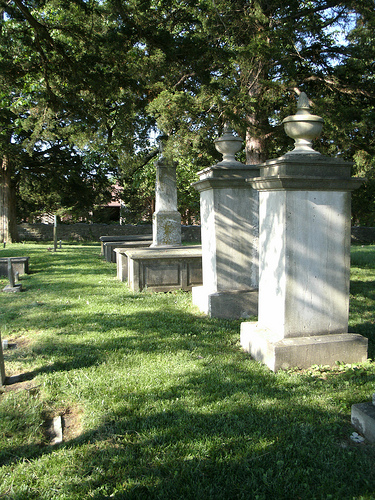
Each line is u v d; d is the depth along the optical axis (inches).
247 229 234.2
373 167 442.0
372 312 245.9
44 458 102.0
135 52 354.9
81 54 367.6
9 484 93.4
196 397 130.6
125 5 303.4
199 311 246.8
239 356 170.4
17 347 187.3
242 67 351.3
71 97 383.6
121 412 121.7
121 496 88.0
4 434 112.5
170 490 89.6
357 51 410.6
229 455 100.9
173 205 406.0
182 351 174.1
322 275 160.7
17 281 368.5
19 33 343.9
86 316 234.4
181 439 108.0
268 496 88.6
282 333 158.6
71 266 474.0
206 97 360.2
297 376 146.9
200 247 385.1
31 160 912.3
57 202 1270.9
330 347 156.9
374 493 88.8
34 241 1125.1
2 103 458.6
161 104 348.8
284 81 390.6
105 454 102.4
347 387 138.6
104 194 1109.7
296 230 155.1
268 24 388.2
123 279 365.1
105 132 453.7
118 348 180.1
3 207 920.3
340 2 402.6
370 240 1058.7
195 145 394.0
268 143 448.1
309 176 150.6
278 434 109.8
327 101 386.9
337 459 100.0
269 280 169.3
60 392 137.6
